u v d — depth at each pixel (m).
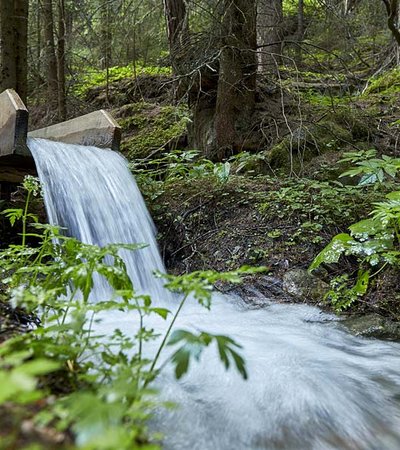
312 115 7.13
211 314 3.78
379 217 3.78
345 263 4.44
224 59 6.84
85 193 4.76
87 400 1.00
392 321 3.67
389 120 7.68
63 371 1.66
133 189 5.37
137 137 8.23
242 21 6.84
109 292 4.07
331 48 10.12
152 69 10.55
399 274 4.06
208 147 7.02
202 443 1.78
